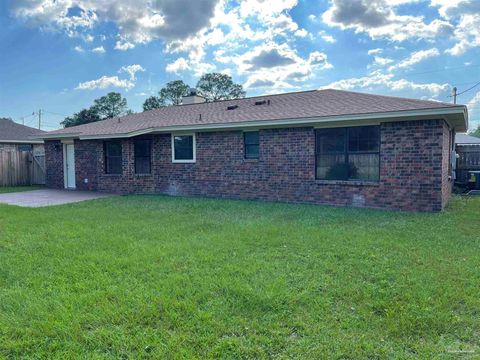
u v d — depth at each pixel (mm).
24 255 5203
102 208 9695
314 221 7582
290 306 3480
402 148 9188
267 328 3094
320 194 10461
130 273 4418
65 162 15906
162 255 5109
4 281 4227
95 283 4094
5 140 19938
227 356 2713
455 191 14492
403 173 9211
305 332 3037
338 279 4172
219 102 16391
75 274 4402
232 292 3777
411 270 4453
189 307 3439
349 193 10000
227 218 8039
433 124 8805
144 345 2844
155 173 13711
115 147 14102
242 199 11758
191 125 12180
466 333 3014
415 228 6863
